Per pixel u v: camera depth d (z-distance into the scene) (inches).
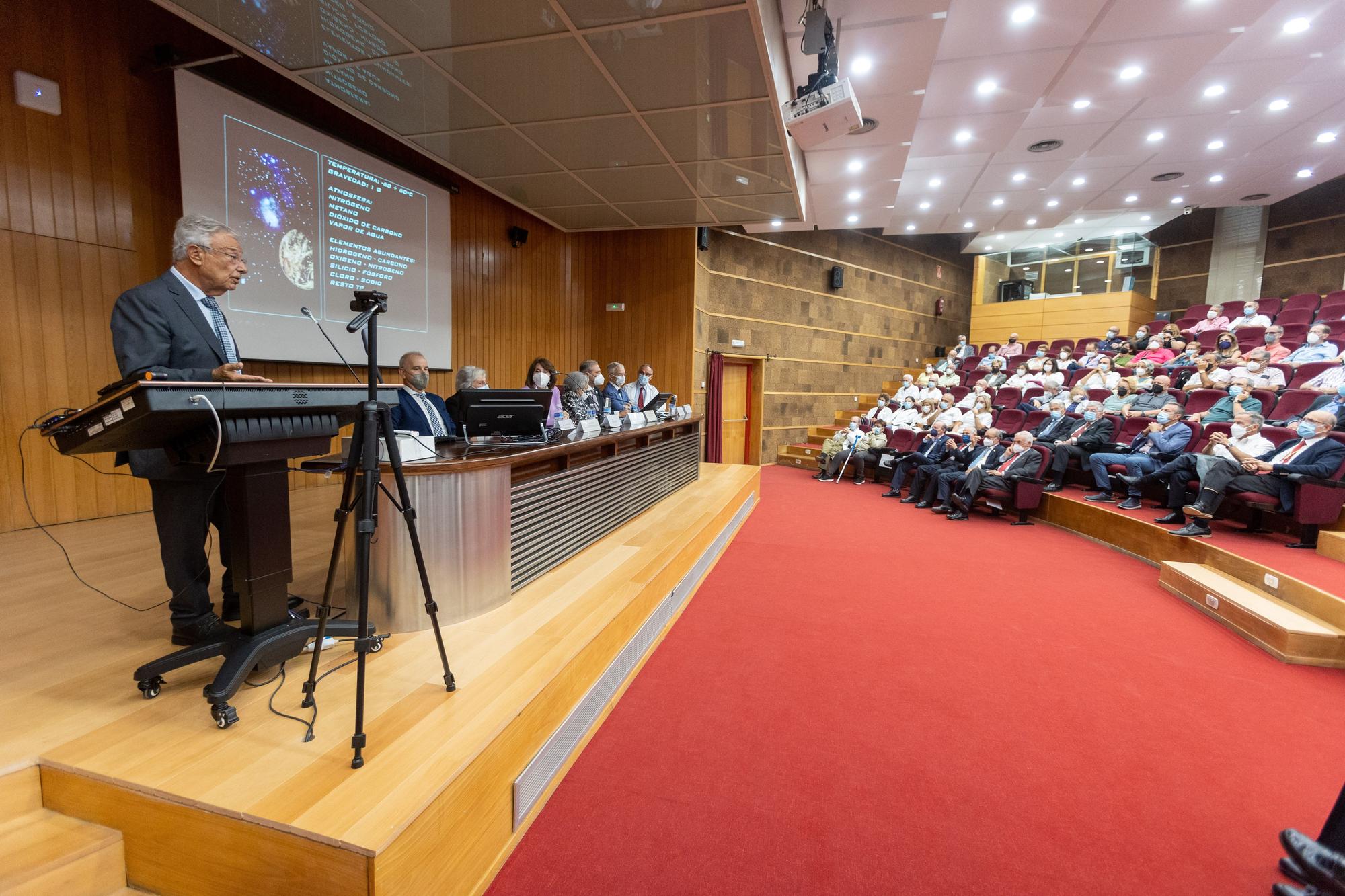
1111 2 150.3
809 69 165.3
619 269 273.9
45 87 110.4
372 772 46.4
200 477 63.5
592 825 59.0
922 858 55.3
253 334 141.3
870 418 337.4
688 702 83.2
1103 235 416.5
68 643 66.8
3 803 44.9
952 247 464.1
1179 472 166.1
